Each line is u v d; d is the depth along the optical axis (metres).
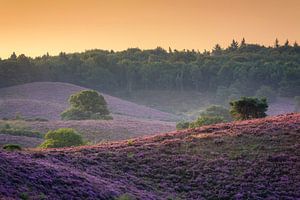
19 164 38.78
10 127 125.38
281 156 51.75
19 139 99.75
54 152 51.56
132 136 117.62
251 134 58.47
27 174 36.94
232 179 47.69
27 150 50.66
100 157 51.66
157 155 53.47
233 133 59.41
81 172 44.03
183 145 56.56
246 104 89.56
